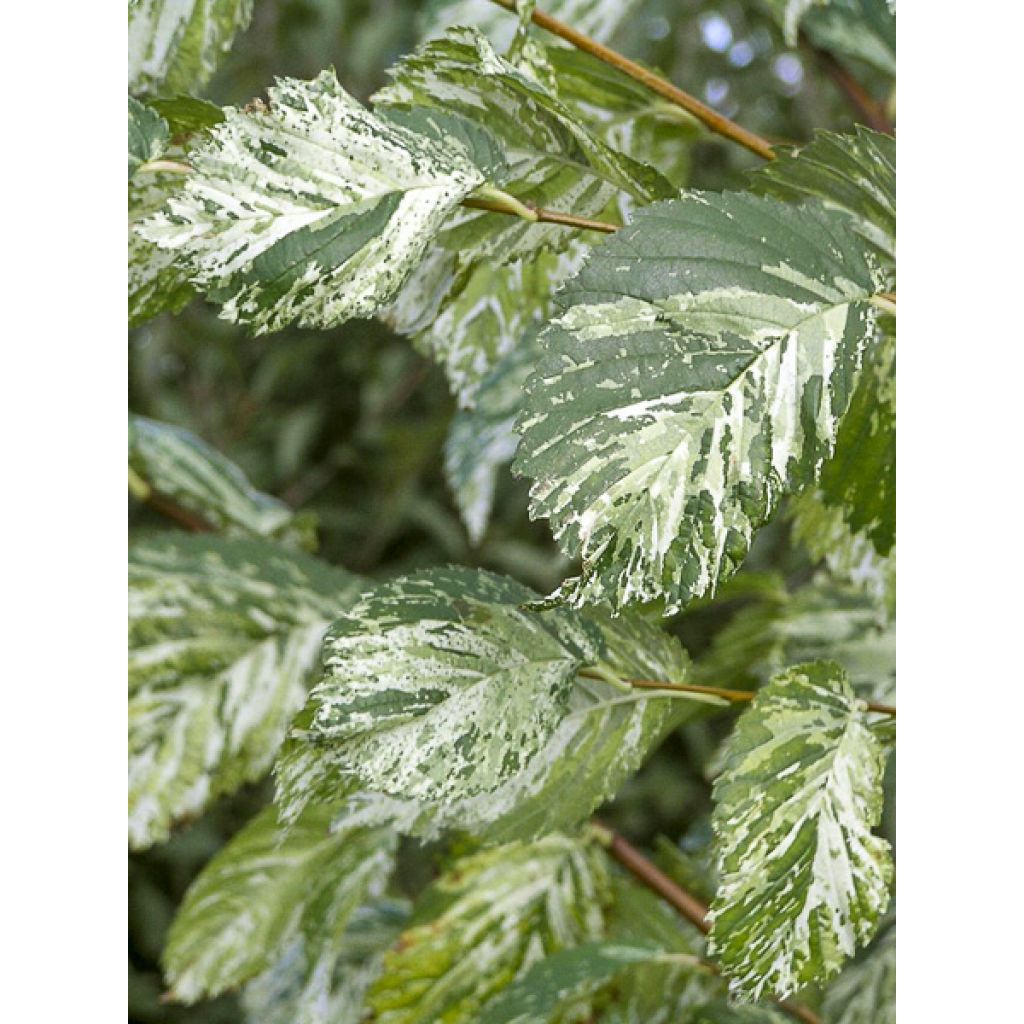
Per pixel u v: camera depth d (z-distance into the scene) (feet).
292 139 1.84
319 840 2.72
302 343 5.54
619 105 2.41
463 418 2.80
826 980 1.89
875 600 2.40
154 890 5.05
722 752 2.40
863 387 2.15
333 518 5.64
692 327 1.81
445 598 2.01
